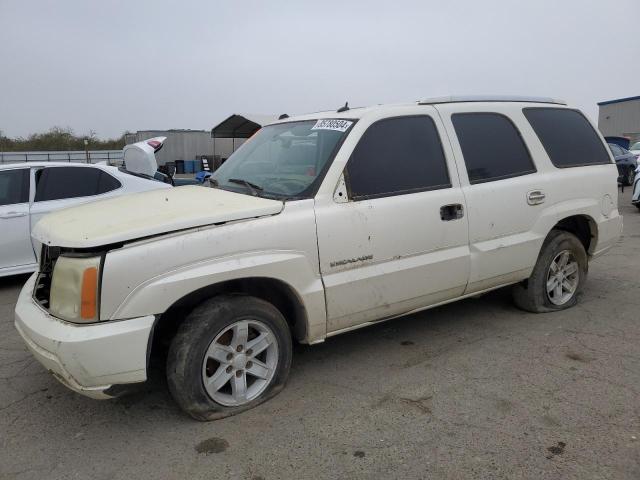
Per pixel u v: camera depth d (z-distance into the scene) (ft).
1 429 10.19
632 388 11.02
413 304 12.39
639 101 129.59
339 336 14.29
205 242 9.49
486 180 13.26
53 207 20.76
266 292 11.16
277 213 10.35
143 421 10.32
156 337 10.66
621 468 8.47
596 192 15.60
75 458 9.20
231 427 9.96
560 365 12.17
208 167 78.89
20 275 22.47
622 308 15.90
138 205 10.70
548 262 14.94
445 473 8.50
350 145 11.38
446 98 13.38
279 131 13.69
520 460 8.76
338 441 9.44
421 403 10.67
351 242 11.04
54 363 8.96
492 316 15.39
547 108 15.31
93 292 8.79
